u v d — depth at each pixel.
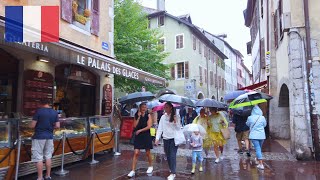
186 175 7.25
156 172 7.55
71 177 6.98
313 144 9.19
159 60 19.67
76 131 8.32
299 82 9.48
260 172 7.53
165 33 32.03
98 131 9.22
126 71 9.75
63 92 10.88
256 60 25.98
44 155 6.64
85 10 11.15
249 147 10.19
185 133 7.73
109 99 12.81
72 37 10.30
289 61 9.98
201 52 34.22
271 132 15.00
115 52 17.23
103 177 6.99
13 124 6.34
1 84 8.86
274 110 14.84
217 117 8.93
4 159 6.01
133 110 13.88
